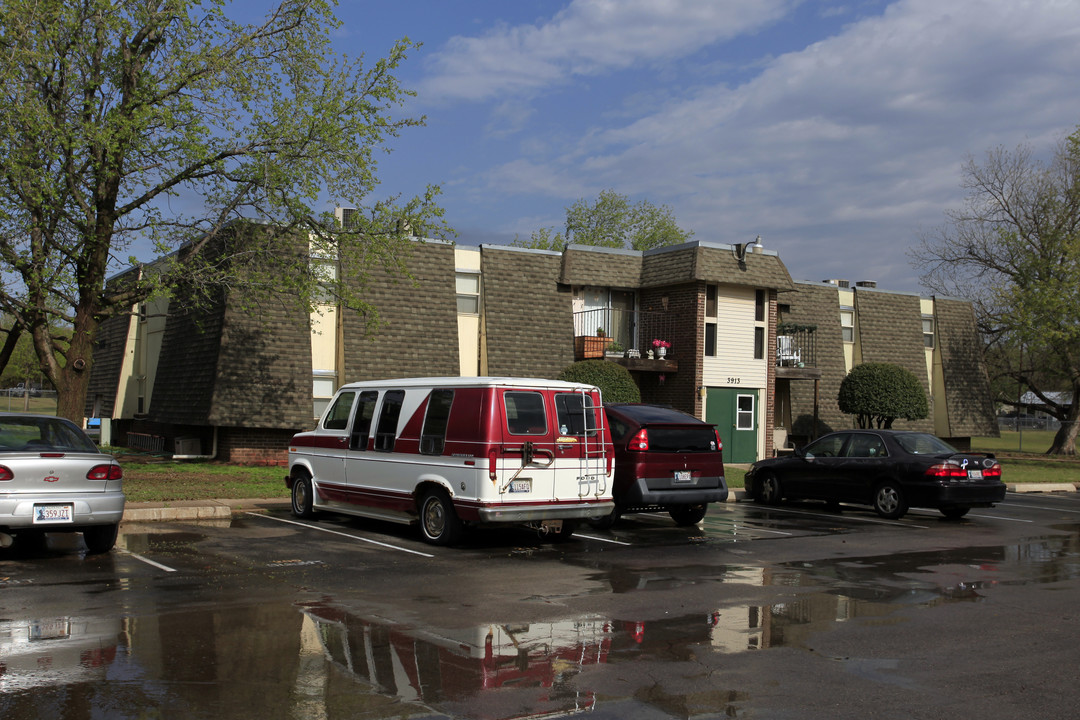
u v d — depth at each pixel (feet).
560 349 84.69
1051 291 108.68
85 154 55.36
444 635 22.75
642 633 23.38
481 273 83.25
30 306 56.59
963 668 20.56
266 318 73.36
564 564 33.94
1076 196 119.44
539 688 18.58
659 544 39.88
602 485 39.24
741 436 85.71
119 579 29.07
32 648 20.74
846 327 106.42
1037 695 18.63
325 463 44.01
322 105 59.00
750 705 17.76
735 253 84.28
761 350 87.15
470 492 36.29
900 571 33.68
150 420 84.43
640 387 87.76
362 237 63.82
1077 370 123.03
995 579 32.24
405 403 40.24
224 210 61.21
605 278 86.38
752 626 24.35
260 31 60.85
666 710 17.38
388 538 39.58
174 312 81.25
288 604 25.94
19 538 37.52
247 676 18.94
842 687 19.01
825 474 55.42
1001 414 233.76
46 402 179.63
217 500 48.73
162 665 19.57
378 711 16.97
